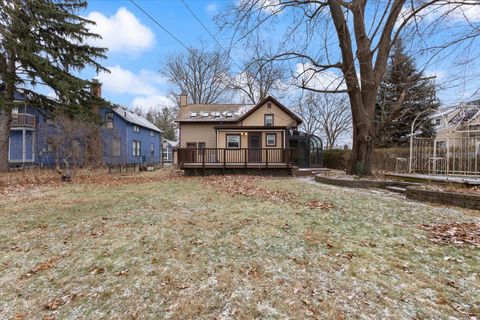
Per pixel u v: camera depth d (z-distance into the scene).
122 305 2.51
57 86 15.38
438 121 18.31
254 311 2.31
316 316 2.21
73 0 16.27
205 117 20.39
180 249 3.66
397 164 13.34
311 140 17.30
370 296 2.46
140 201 7.06
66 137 12.95
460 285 2.59
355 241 3.77
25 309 2.52
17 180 11.24
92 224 4.99
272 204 6.18
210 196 7.54
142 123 27.44
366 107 9.72
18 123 18.41
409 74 13.31
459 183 7.27
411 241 3.71
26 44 13.80
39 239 4.28
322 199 6.62
